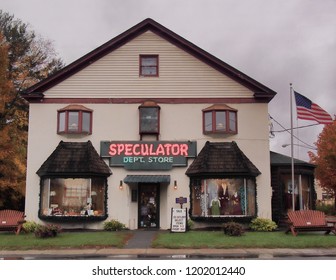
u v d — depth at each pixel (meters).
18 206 27.78
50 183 19.73
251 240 15.23
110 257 12.59
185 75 20.89
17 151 27.22
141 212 20.17
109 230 19.45
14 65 35.09
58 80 20.88
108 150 20.25
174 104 20.67
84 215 19.55
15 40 35.41
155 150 20.22
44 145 20.41
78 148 20.11
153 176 19.94
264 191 19.98
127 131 20.50
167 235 16.86
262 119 20.53
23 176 26.05
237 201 19.58
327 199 46.00
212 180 19.73
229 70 20.75
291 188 21.61
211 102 20.69
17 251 13.83
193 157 20.19
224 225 17.14
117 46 21.11
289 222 16.77
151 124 20.41
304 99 20.94
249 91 20.75
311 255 12.86
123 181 19.98
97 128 20.52
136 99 20.73
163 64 20.97
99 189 19.95
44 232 16.27
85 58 20.83
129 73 20.92
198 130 20.47
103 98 20.72
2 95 25.52
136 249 14.08
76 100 20.72
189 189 19.97
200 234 17.17
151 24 21.02
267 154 20.25
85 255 13.03
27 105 33.84
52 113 20.62
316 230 16.70
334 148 31.05
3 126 28.97
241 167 19.39
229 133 20.28
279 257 12.45
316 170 32.38
